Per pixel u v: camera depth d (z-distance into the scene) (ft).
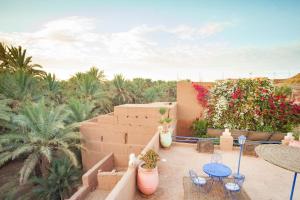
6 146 38.22
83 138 39.73
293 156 12.58
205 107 39.14
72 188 37.96
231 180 16.65
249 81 34.73
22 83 61.93
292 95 35.06
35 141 36.47
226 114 35.96
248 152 26.21
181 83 41.01
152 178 16.15
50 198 36.65
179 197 16.72
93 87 81.71
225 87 36.35
